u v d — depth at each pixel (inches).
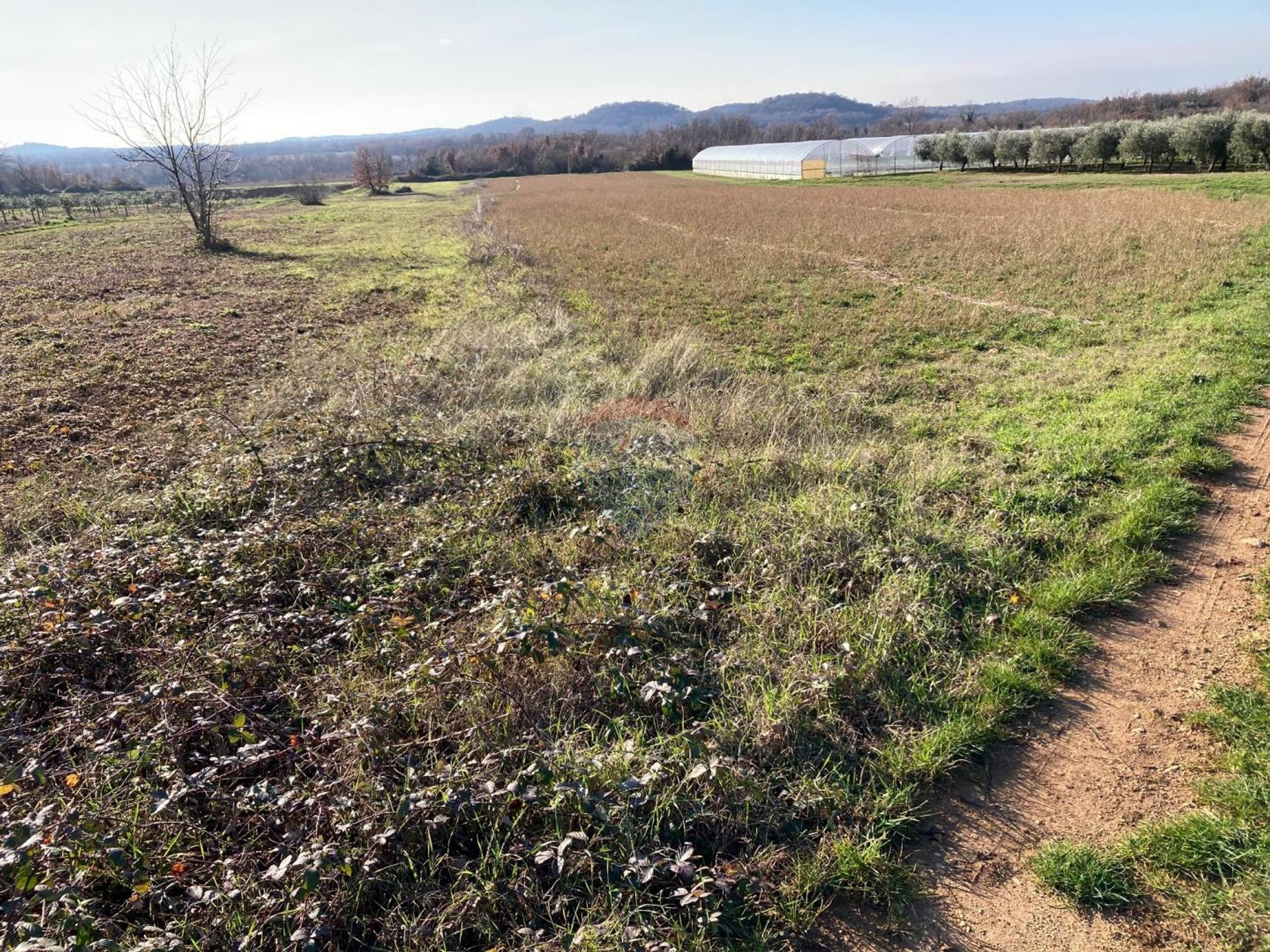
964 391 386.0
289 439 311.6
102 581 205.5
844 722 160.2
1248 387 339.3
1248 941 114.3
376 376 406.0
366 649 182.1
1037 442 298.5
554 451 290.2
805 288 692.7
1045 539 227.0
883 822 138.3
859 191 1785.2
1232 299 528.4
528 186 2982.3
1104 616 195.8
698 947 116.2
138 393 422.9
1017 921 122.6
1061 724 162.2
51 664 180.1
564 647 170.4
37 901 111.6
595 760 139.9
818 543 219.3
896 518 238.2
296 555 222.8
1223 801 136.7
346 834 131.6
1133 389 346.6
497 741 153.2
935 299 611.5
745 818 137.6
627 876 122.8
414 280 816.3
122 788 142.3
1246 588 200.7
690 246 992.2
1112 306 553.9
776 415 335.0
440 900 124.1
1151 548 220.7
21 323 611.2
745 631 189.3
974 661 179.0
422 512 250.1
